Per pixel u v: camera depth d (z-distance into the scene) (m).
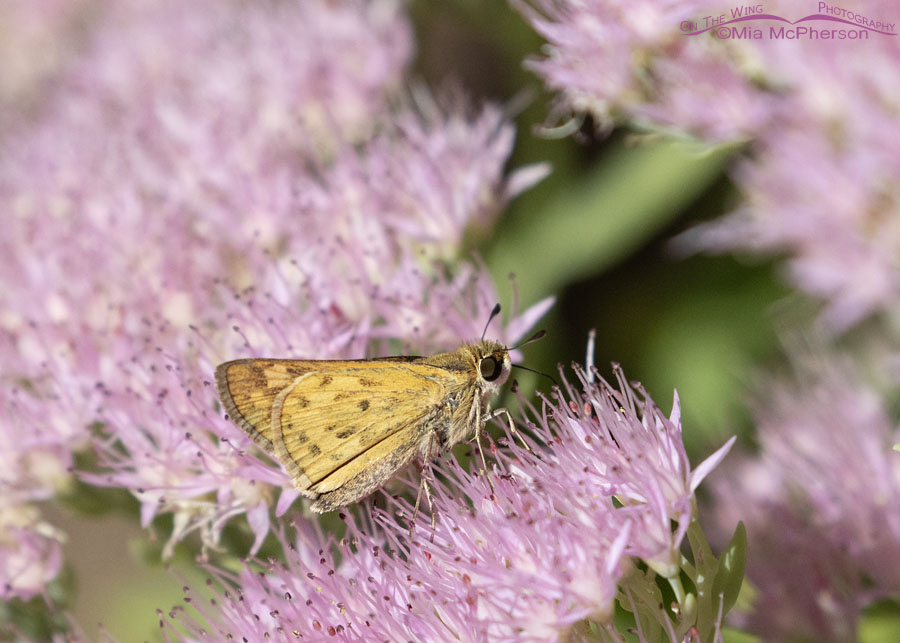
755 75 0.22
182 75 0.26
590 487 0.19
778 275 0.24
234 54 0.26
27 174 0.26
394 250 0.22
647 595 0.19
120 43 0.29
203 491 0.20
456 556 0.19
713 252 0.25
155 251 0.22
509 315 0.21
